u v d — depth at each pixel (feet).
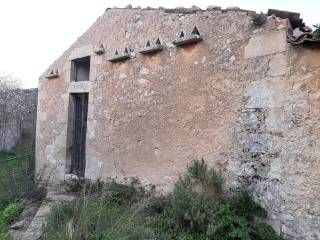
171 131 19.13
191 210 15.26
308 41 13.29
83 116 27.86
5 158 47.44
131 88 22.27
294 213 13.66
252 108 15.34
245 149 15.55
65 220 15.84
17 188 25.88
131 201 19.34
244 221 14.62
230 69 16.34
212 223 14.67
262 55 15.05
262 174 14.84
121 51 23.34
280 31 14.40
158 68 20.27
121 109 23.04
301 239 13.39
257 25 15.26
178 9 19.30
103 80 25.02
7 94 55.67
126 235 14.12
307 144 13.41
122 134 22.76
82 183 25.05
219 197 16.07
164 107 19.70
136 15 22.44
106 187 20.24
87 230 14.39
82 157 27.68
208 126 17.20
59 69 30.45
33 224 18.52
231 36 16.42
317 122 13.17
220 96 16.71
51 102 31.30
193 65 18.13
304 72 13.60
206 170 16.61
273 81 14.57
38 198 24.30
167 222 15.99
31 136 54.60
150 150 20.44
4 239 17.69
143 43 21.56
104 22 25.58
